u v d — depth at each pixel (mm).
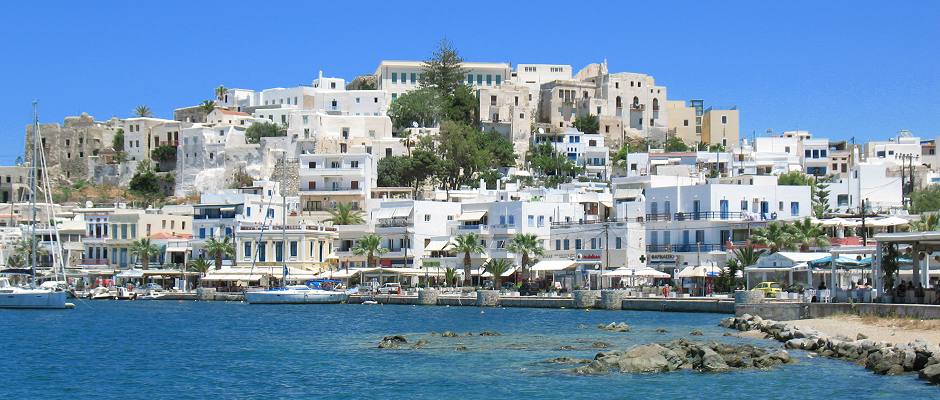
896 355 63688
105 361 76938
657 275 129750
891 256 88688
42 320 117312
